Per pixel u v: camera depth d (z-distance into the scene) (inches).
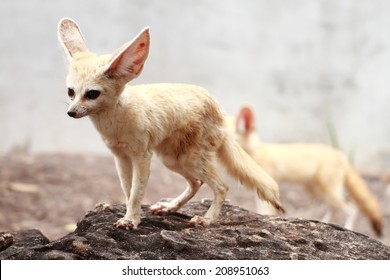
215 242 176.6
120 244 172.7
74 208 376.8
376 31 626.5
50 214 365.4
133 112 177.9
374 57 626.2
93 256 166.9
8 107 591.8
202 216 198.7
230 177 201.9
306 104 622.8
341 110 620.4
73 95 176.6
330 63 626.2
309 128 617.6
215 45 625.0
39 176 425.1
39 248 172.9
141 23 612.4
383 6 625.3
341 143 607.5
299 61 627.5
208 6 623.2
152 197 406.9
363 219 418.0
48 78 597.0
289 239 185.9
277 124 618.8
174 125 185.6
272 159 380.2
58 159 477.4
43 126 592.1
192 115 187.3
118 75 174.6
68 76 177.5
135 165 182.7
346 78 625.0
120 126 178.4
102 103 174.9
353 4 625.6
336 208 408.2
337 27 627.5
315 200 438.6
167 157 192.7
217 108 195.0
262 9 628.1
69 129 594.6
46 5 601.3
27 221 353.7
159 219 192.7
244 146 374.0
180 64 617.6
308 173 384.2
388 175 504.4
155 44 613.3
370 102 622.2
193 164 190.1
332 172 384.8
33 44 599.8
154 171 463.5
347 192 419.5
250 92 625.3
